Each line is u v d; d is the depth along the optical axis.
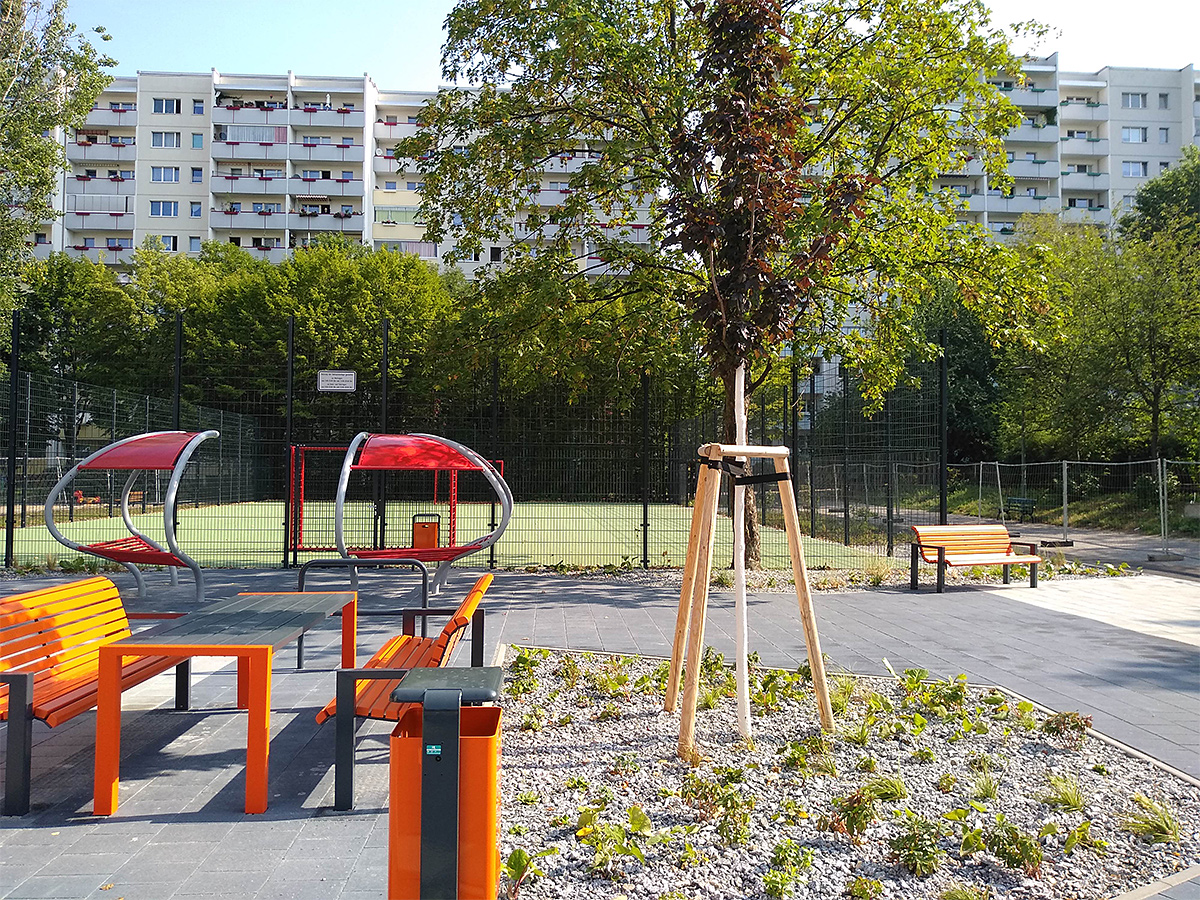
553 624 9.28
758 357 6.55
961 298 14.03
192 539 18.72
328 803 4.25
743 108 5.78
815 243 6.36
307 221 65.25
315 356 34.47
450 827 2.92
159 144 65.06
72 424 18.17
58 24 28.55
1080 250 30.06
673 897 3.21
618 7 12.88
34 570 12.94
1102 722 5.79
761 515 21.19
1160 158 64.56
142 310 39.94
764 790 4.39
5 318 30.16
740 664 5.12
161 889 3.32
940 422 14.66
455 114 13.83
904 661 7.63
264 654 4.15
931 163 13.38
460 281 46.44
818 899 3.29
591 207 14.37
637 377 14.66
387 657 5.33
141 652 4.13
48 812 4.12
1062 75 65.38
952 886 3.42
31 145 28.19
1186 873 3.55
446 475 17.97
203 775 4.65
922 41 12.69
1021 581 13.41
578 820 3.92
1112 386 27.72
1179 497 23.39
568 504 14.61
